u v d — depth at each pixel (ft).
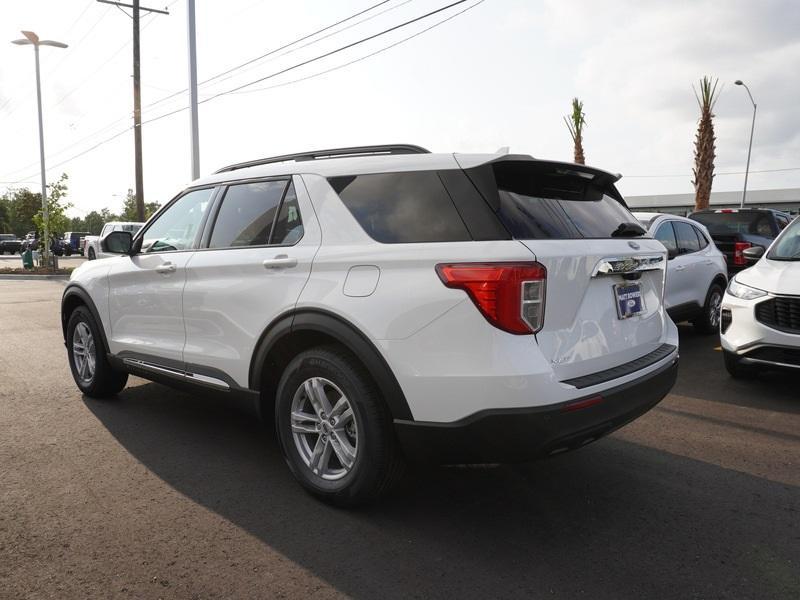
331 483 10.48
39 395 17.61
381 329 9.40
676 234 25.35
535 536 9.68
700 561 8.95
